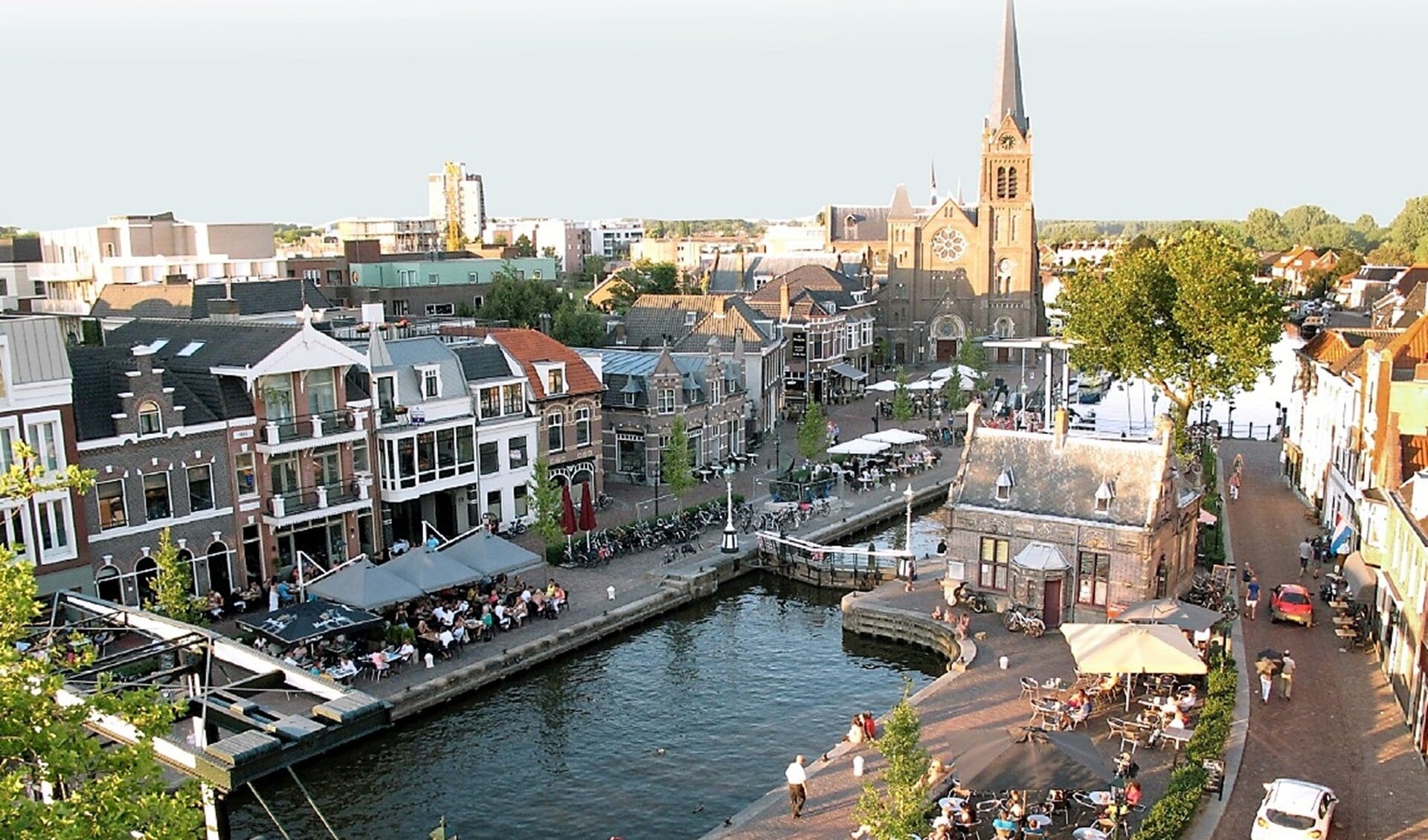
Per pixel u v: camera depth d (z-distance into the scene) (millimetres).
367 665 46094
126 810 17578
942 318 158000
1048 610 52125
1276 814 30453
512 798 38969
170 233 134625
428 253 157500
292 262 133875
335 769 41062
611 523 70250
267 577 54688
